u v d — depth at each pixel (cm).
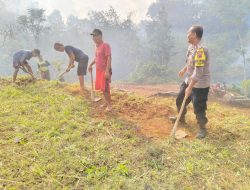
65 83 845
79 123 559
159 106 658
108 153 452
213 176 407
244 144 498
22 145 475
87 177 392
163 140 504
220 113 663
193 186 385
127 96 716
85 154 447
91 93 707
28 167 415
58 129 529
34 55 865
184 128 564
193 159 446
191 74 523
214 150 475
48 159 433
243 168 430
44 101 677
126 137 511
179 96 556
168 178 398
